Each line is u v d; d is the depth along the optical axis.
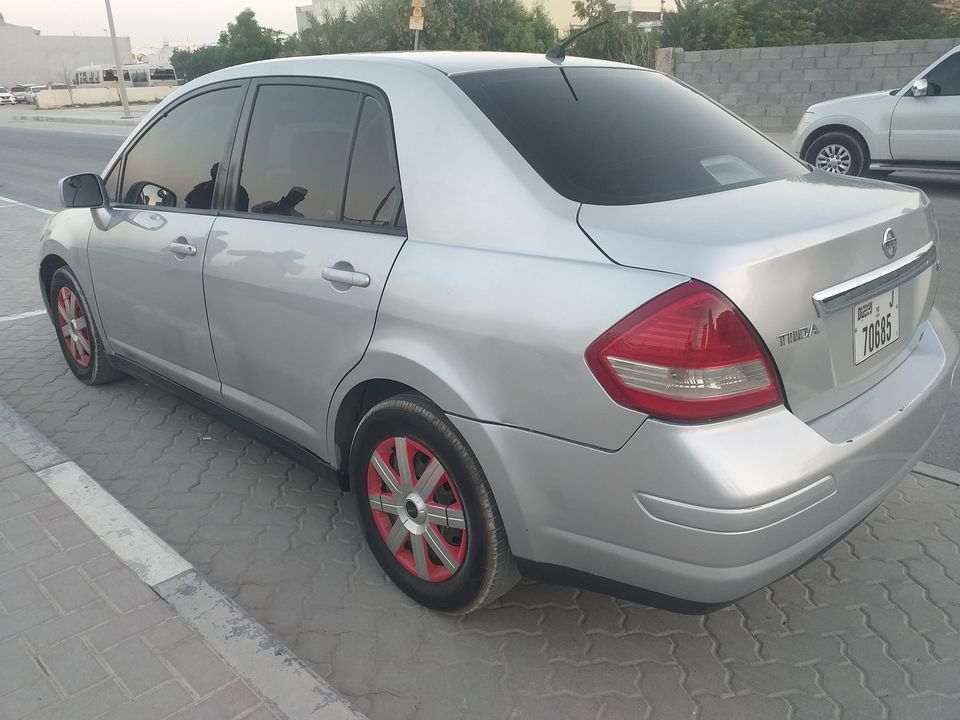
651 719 2.30
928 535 3.14
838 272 2.18
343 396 2.77
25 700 2.27
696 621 2.70
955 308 5.72
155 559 2.90
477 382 2.28
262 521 3.33
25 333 5.71
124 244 3.79
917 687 2.40
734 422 1.98
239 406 3.38
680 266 1.99
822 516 2.10
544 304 2.14
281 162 3.06
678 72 17.80
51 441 3.96
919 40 14.60
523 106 2.59
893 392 2.44
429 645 2.60
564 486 2.17
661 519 2.01
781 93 16.45
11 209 11.37
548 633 2.64
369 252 2.62
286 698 2.28
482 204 2.38
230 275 3.14
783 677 2.45
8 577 2.80
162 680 2.33
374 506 2.80
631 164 2.48
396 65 2.78
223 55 40.84
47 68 93.69
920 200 2.65
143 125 3.87
